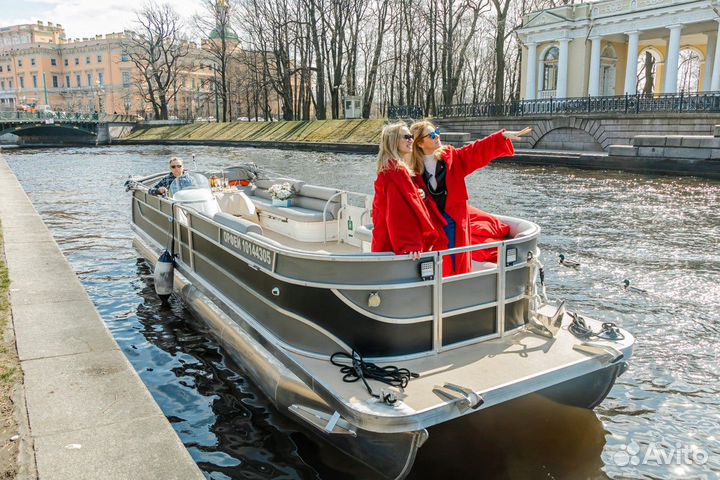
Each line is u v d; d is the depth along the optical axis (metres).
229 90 69.38
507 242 4.50
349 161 31.11
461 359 4.24
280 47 53.62
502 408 4.36
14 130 59.84
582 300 7.81
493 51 59.16
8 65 110.38
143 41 71.06
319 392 4.04
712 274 8.90
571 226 12.59
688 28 34.94
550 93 39.75
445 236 4.48
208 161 32.72
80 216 14.80
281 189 8.93
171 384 5.52
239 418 4.89
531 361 4.19
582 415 4.83
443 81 45.72
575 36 37.62
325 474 4.12
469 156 4.54
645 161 22.92
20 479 3.22
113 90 100.19
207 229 6.48
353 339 4.27
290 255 4.52
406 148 4.25
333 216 8.03
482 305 4.48
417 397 3.73
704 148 21.14
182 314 7.39
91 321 5.72
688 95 27.41
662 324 6.95
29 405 4.04
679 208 14.68
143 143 59.28
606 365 4.27
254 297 5.28
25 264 8.02
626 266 9.38
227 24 61.28
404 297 4.19
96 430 3.73
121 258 10.22
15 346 5.10
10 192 16.30
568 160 25.89
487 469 4.13
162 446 3.55
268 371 4.94
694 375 5.64
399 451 3.67
